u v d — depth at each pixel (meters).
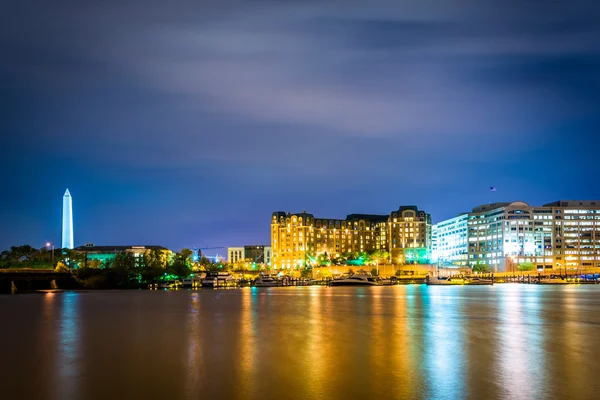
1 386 47.19
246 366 53.88
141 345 66.81
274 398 43.09
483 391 44.72
